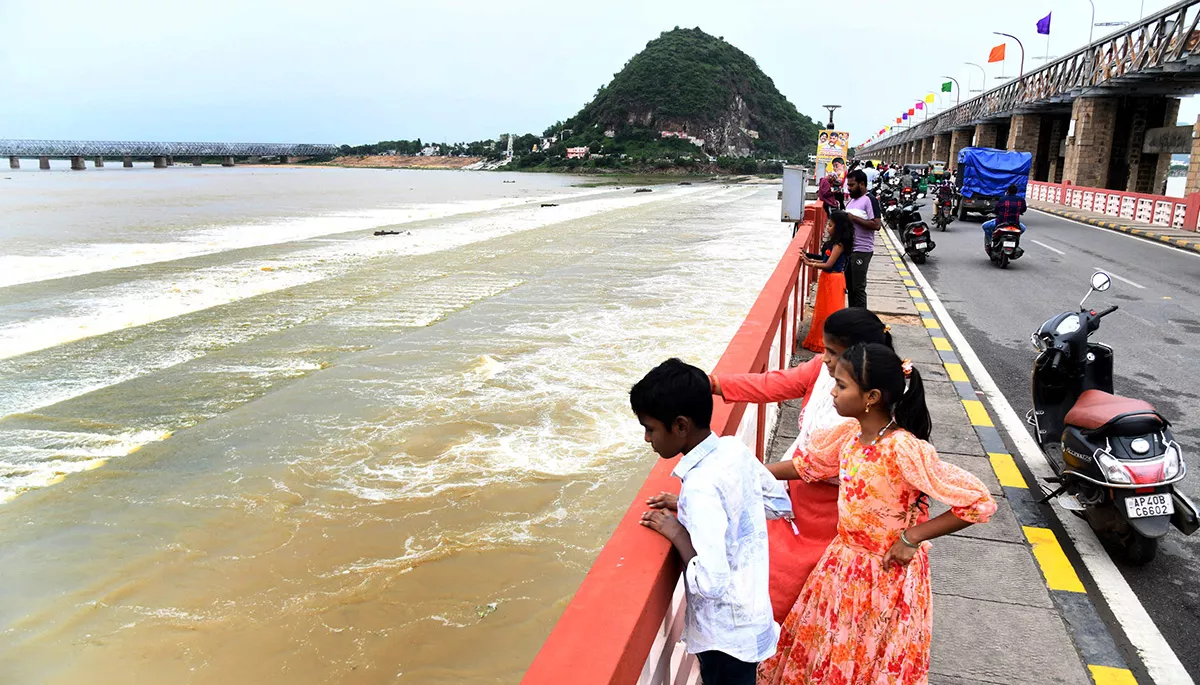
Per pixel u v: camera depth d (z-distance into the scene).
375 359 10.47
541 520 6.16
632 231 27.64
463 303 14.12
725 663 2.10
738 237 25.48
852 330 2.66
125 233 26.41
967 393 6.78
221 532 6.03
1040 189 32.59
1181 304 11.29
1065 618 3.57
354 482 6.82
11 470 7.11
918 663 2.38
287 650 4.71
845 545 2.44
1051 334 4.93
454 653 4.70
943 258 16.06
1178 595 3.78
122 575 5.48
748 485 2.09
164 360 10.53
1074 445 4.25
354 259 19.97
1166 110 29.56
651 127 156.00
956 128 58.72
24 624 4.96
